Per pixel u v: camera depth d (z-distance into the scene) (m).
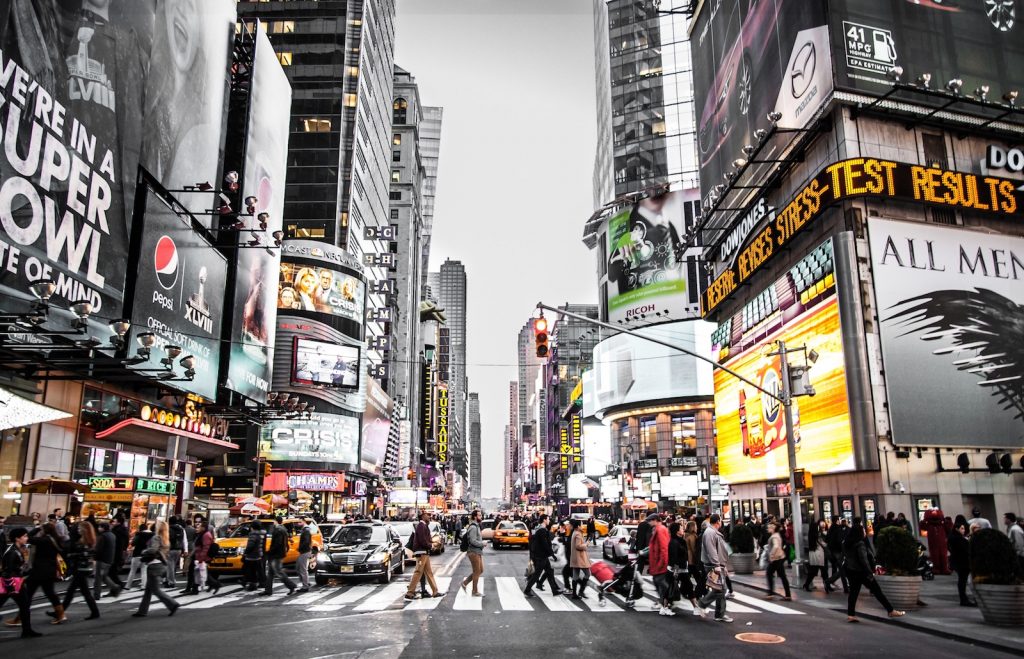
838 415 27.12
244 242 38.06
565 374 165.88
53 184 20.75
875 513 25.78
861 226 27.44
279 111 45.00
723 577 12.98
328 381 62.94
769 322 33.81
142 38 26.73
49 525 12.01
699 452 87.25
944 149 28.94
